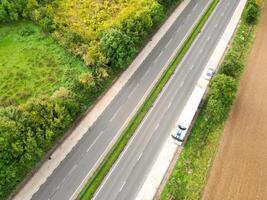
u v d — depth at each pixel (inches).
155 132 3705.7
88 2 4849.9
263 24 4968.0
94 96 3887.8
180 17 4953.3
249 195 3294.8
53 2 4724.4
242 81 4200.3
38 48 4306.1
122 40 4040.4
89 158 3476.9
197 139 3634.4
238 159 3523.6
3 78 4003.4
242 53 4544.8
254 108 3949.3
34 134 3284.9
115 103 3909.9
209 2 5231.3
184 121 3602.4
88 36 4318.4
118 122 3762.3
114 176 3363.7
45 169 3366.1
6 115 3275.1
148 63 4323.3
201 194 3265.3
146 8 4552.2
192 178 3361.2
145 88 4077.3
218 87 3708.2
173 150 3567.9
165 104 3949.3
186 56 4463.6
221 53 4552.2
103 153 3523.6
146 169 3430.1
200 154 3528.5
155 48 4500.5
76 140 3587.6
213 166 3452.3
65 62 4168.3
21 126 3228.3
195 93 3804.1
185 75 4252.0
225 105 3754.9
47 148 3452.3
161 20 4712.1
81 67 4126.5
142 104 3892.7
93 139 3612.2
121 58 4028.1
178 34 4719.5
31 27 4517.7
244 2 5275.6
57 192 3245.6
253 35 4800.7
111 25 4407.0
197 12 5059.1
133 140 3622.0
